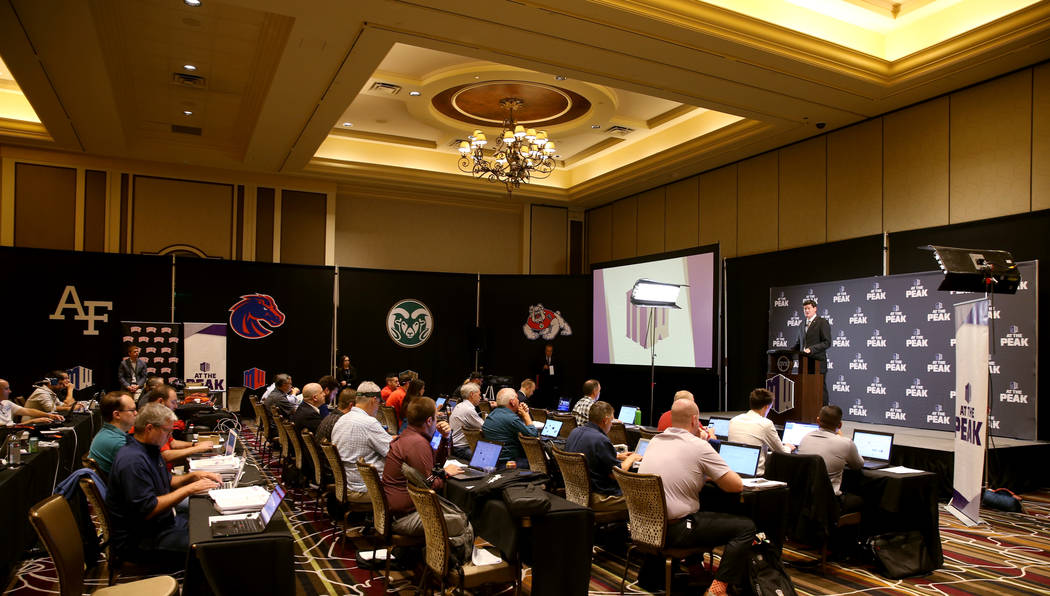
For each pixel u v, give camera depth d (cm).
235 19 771
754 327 1145
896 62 831
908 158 925
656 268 1212
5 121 1111
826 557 515
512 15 694
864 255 966
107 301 1212
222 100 1030
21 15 708
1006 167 812
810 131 1035
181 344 1235
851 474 508
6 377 1142
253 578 292
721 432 629
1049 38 722
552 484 581
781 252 1094
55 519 290
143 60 888
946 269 603
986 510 664
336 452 510
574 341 1422
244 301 1312
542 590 354
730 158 1177
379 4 677
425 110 1098
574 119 1177
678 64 801
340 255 1458
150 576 387
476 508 405
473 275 1502
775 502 442
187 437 629
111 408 473
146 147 1195
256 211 1359
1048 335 759
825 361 908
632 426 783
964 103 860
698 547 401
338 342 1389
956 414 652
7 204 1185
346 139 1349
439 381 1462
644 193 1424
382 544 532
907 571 472
